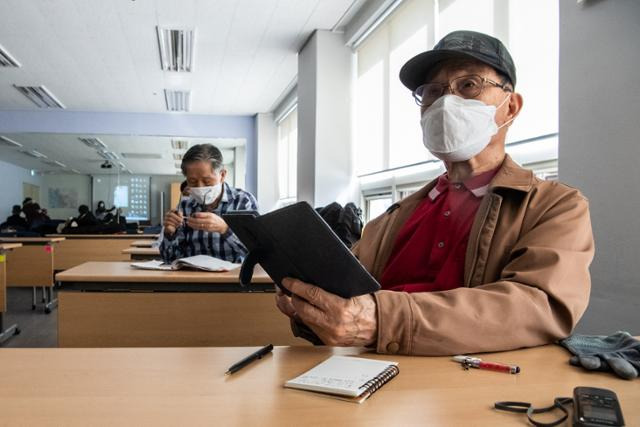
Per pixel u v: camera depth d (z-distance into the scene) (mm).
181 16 4449
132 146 9094
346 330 780
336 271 743
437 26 3314
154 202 9641
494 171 1121
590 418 533
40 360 789
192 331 1979
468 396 639
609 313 1651
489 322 799
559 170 1901
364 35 4359
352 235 2557
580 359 747
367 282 739
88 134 8133
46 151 9602
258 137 8219
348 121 4691
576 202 937
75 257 6191
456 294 828
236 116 8492
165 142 8789
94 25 4633
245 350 859
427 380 701
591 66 1763
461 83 1113
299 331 1062
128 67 5863
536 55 2318
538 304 823
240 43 5098
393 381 696
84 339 1932
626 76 1624
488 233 981
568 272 857
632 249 1581
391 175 3994
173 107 7887
